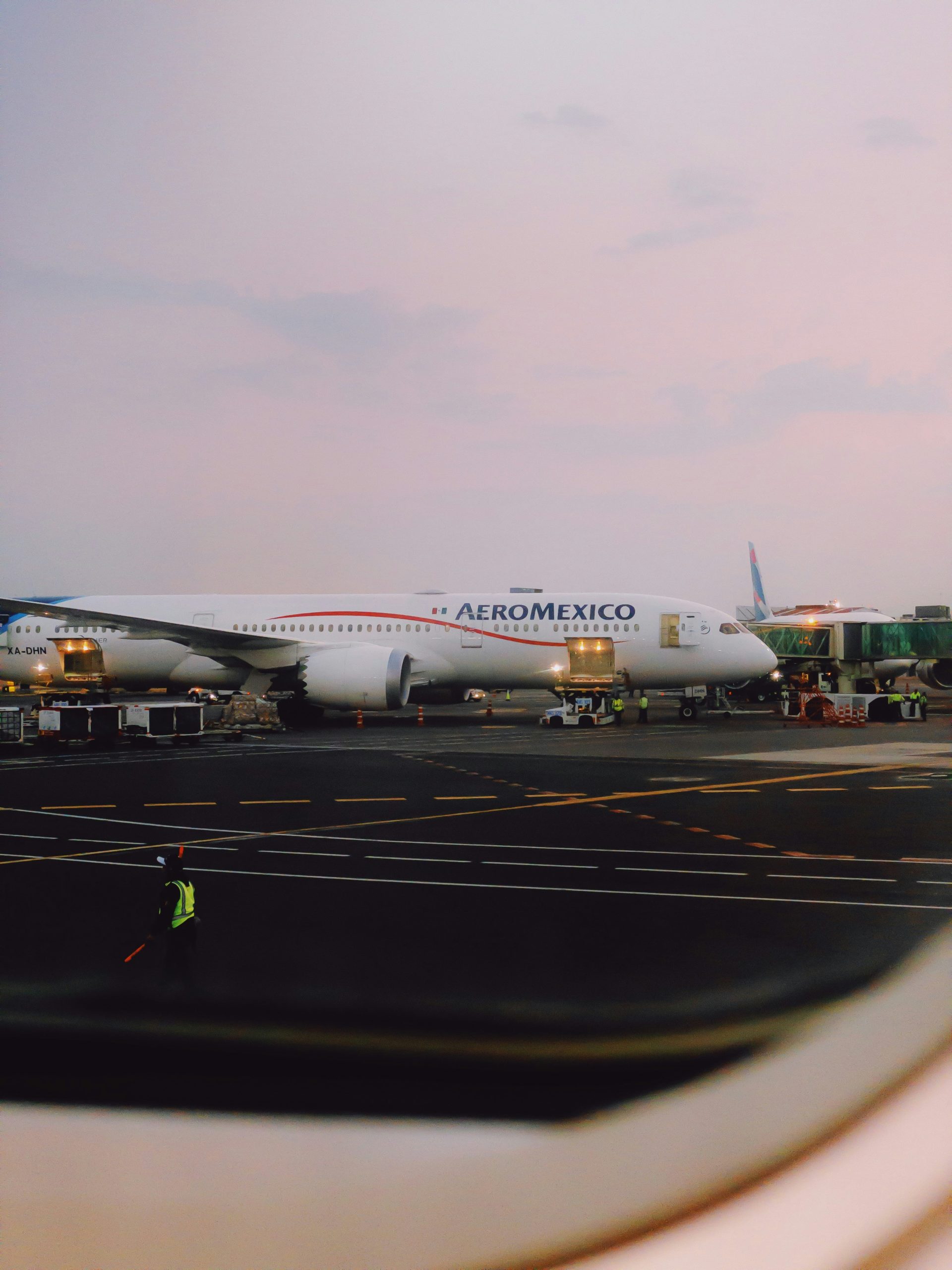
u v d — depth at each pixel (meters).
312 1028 8.20
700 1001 8.80
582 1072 7.17
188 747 33.19
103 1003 8.95
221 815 19.25
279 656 41.88
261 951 10.55
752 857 15.35
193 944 9.48
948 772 25.91
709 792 22.19
